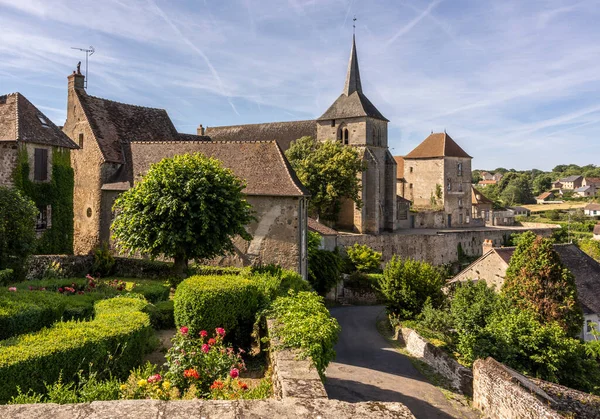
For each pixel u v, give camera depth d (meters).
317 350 8.81
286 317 10.59
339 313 31.59
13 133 21.47
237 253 23.55
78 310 11.13
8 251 15.87
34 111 23.72
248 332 11.87
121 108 31.30
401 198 65.69
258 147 25.59
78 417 4.53
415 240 51.25
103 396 6.57
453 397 15.20
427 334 21.92
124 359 8.88
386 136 58.84
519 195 117.75
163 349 11.01
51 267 18.38
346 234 49.28
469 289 24.19
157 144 27.70
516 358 18.61
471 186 75.25
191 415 4.68
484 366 14.62
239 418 4.69
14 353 7.17
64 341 7.91
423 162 72.88
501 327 19.16
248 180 24.14
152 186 17.98
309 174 45.06
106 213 26.84
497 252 30.50
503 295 23.41
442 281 28.02
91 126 28.03
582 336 26.06
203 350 8.36
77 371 7.83
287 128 57.03
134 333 9.21
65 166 24.11
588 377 18.38
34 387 7.14
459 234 56.03
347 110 55.00
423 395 15.02
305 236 25.80
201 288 11.15
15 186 21.33
